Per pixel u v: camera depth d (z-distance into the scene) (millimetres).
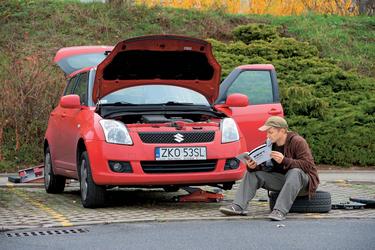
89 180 12547
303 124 21000
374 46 29062
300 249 8820
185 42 12930
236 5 31000
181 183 12430
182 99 13781
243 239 9492
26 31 26438
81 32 26797
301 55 24906
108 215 11859
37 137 20453
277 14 31500
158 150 12312
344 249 8812
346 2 32562
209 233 9977
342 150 20953
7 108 20406
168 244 9188
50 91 20891
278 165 11812
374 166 21000
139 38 12641
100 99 13523
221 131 12789
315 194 11953
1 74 21625
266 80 16328
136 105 13375
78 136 13164
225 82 16203
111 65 13070
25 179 16922
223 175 12562
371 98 22781
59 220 11328
